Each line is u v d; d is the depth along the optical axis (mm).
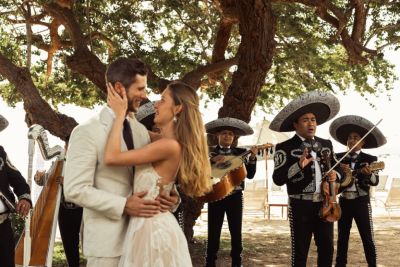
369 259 7355
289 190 5871
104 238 3051
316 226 5801
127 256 3014
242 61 9672
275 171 5906
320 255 5793
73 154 3035
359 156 7637
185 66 13438
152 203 3090
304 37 13227
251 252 9938
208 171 3291
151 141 3338
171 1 13039
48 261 4562
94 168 3057
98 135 3068
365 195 7418
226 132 7785
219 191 5805
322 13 11039
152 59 13094
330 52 14883
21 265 4738
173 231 3162
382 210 19641
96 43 13914
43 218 5039
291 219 5836
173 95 3252
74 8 12492
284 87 15203
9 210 4789
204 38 14461
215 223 7609
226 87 14258
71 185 2996
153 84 12039
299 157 5840
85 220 3133
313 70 14258
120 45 13258
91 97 14414
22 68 10023
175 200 3223
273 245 10945
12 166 4961
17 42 13406
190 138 3207
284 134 17156
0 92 14984
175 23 14641
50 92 14477
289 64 14336
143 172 3137
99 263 3041
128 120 3246
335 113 6367
